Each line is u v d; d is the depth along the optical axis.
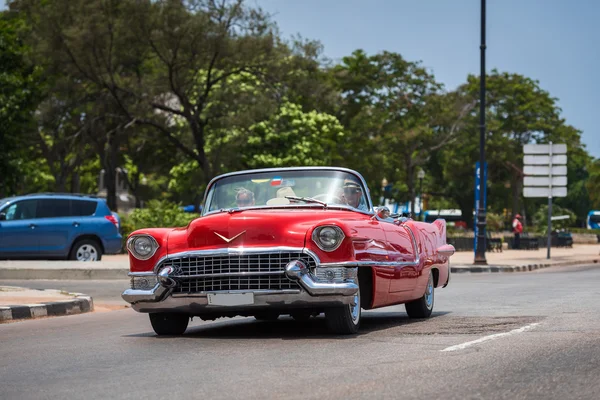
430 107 74.62
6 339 9.91
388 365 6.97
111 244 24.75
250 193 10.24
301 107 56.50
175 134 52.59
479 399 5.52
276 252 8.93
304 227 9.05
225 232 9.11
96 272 21.89
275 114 54.78
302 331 9.94
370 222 9.67
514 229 54.75
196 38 45.03
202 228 9.22
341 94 69.25
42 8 45.44
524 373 6.52
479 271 29.17
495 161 87.19
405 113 75.00
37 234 23.92
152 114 49.53
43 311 13.23
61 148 53.84
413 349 7.91
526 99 87.88
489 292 16.53
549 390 5.83
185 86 48.78
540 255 42.81
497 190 90.44
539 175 37.06
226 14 46.78
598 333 8.99
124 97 48.34
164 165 60.97
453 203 113.56
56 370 7.16
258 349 8.17
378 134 72.62
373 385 6.06
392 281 9.98
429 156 82.38
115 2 44.84
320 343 8.54
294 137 55.16
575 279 22.06
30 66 48.16
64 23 45.50
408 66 74.38
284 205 9.94
